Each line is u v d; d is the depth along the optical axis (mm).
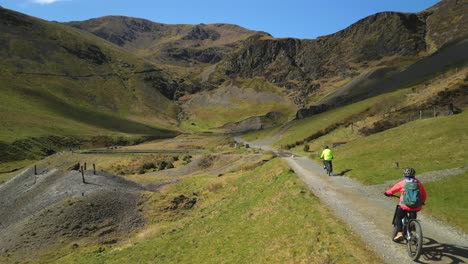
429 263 12398
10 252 39406
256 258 17359
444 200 20984
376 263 12414
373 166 34812
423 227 16672
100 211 46312
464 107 72562
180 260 23531
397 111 84125
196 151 113250
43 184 57219
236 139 186500
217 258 20391
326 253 14164
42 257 37781
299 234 17359
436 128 41938
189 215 45688
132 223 45469
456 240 14688
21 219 47406
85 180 55250
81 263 32625
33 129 175500
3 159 137000
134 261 27703
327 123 121938
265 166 50875
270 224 21438
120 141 196375
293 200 23547
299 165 44188
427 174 27578
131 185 59094
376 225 16953
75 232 42344
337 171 36469
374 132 79375
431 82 121625
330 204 21578
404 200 12875
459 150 32094
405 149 38250
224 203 38000
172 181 64938
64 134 184750
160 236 34688
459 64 177375
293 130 148750
